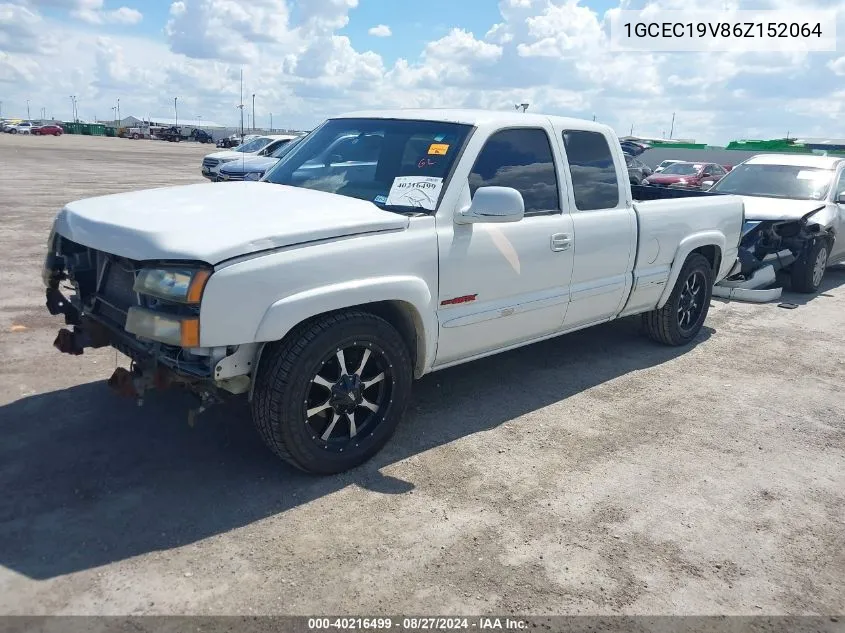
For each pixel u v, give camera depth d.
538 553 3.14
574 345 6.27
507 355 5.89
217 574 2.88
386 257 3.68
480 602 2.80
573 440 4.32
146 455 3.85
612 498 3.65
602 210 5.09
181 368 3.26
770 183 9.73
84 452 3.85
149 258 3.15
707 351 6.29
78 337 3.92
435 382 5.19
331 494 3.55
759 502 3.68
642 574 3.03
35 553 2.96
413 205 4.02
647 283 5.57
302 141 5.07
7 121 99.12
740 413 4.88
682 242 5.86
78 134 95.44
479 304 4.29
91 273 3.92
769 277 8.48
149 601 2.71
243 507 3.39
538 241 4.52
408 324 4.00
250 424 4.28
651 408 4.89
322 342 3.46
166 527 3.20
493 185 4.30
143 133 91.56
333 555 3.05
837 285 9.67
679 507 3.59
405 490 3.63
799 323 7.43
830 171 9.65
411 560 3.04
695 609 2.83
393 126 4.55
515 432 4.39
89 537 3.09
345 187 4.36
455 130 4.30
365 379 3.84
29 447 3.88
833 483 3.93
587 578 2.98
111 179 22.58
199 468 3.74
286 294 3.30
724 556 3.20
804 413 4.93
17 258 8.92
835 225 9.02
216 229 3.28
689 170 27.41
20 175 22.69
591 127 5.09
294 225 3.43
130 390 3.26
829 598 2.94
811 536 3.39
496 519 3.39
